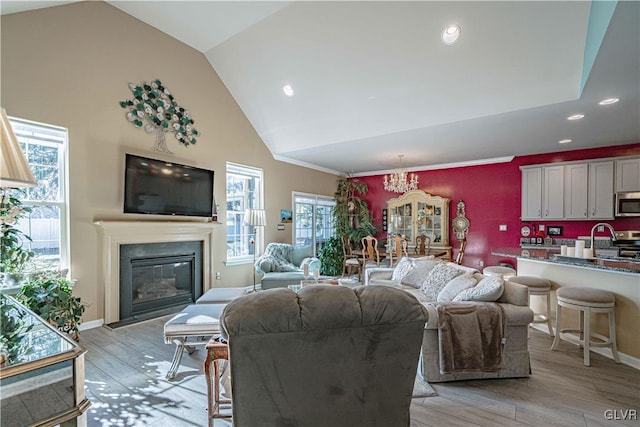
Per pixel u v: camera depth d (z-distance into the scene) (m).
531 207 5.80
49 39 3.15
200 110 4.67
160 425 1.88
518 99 3.47
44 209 3.18
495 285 2.51
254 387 1.22
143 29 3.96
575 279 3.22
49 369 0.99
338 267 6.79
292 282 4.51
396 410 1.33
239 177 5.42
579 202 5.30
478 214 6.49
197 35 4.25
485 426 1.86
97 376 2.44
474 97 3.66
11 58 2.90
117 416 1.96
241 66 4.65
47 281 2.78
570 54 2.95
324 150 5.65
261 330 1.15
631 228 5.07
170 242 4.25
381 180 7.82
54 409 0.99
